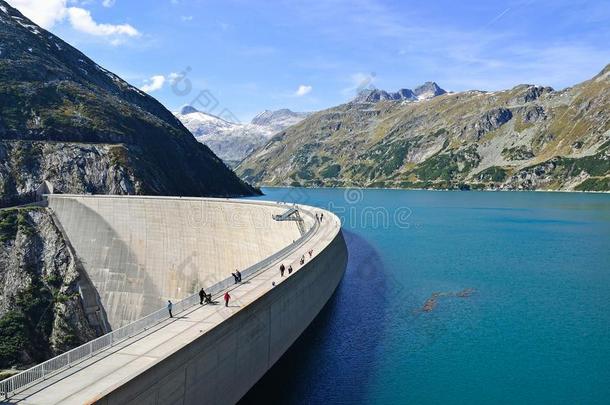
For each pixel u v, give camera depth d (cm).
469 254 14625
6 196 17700
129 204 15150
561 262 13475
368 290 10338
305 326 7662
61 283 14225
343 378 6319
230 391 5188
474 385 6197
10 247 14662
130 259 14612
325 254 9138
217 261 13638
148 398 3894
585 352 7238
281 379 6278
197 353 4541
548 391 6103
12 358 11950
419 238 17988
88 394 3603
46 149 19600
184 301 5566
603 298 9950
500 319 8606
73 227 15562
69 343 12850
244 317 5447
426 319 8569
